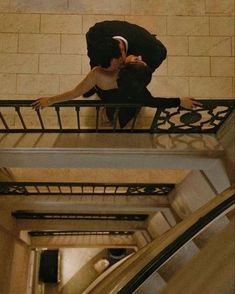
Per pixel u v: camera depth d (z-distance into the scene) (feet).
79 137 14.10
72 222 28.43
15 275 27.71
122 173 20.38
